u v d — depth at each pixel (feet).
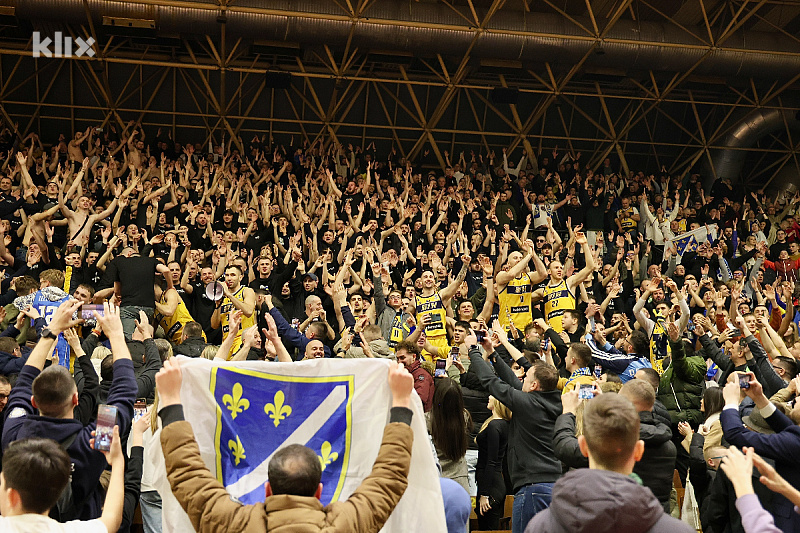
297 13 57.62
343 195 57.82
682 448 19.34
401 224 49.47
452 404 15.71
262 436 9.57
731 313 36.09
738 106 77.05
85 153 58.75
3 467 8.77
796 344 25.27
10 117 73.46
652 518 7.75
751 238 55.26
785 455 12.26
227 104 76.18
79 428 11.67
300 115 77.82
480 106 79.30
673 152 82.53
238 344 23.79
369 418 9.62
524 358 21.08
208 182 55.77
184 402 9.45
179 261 37.70
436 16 60.08
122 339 11.70
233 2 56.90
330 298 36.11
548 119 80.38
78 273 34.55
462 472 15.69
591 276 42.37
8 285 31.96
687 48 63.31
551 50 62.03
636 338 26.08
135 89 73.56
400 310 33.50
